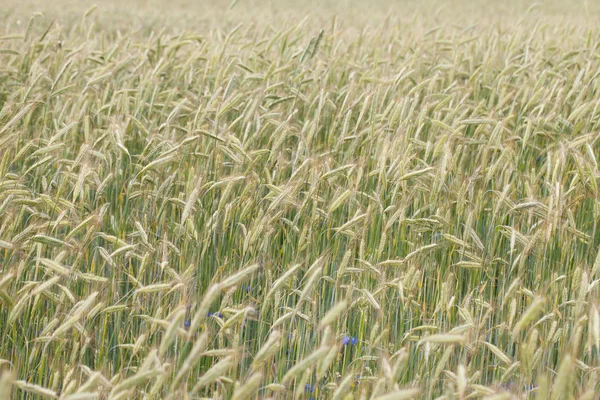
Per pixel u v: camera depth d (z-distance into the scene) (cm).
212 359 337
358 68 684
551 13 1984
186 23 1427
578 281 321
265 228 361
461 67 708
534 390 310
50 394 240
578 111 471
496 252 423
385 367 243
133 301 317
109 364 330
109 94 623
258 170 460
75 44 810
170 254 387
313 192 373
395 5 2303
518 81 641
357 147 456
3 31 997
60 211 357
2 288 276
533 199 373
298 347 330
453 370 329
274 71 538
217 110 467
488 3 2397
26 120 481
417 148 459
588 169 377
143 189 418
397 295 360
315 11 1803
